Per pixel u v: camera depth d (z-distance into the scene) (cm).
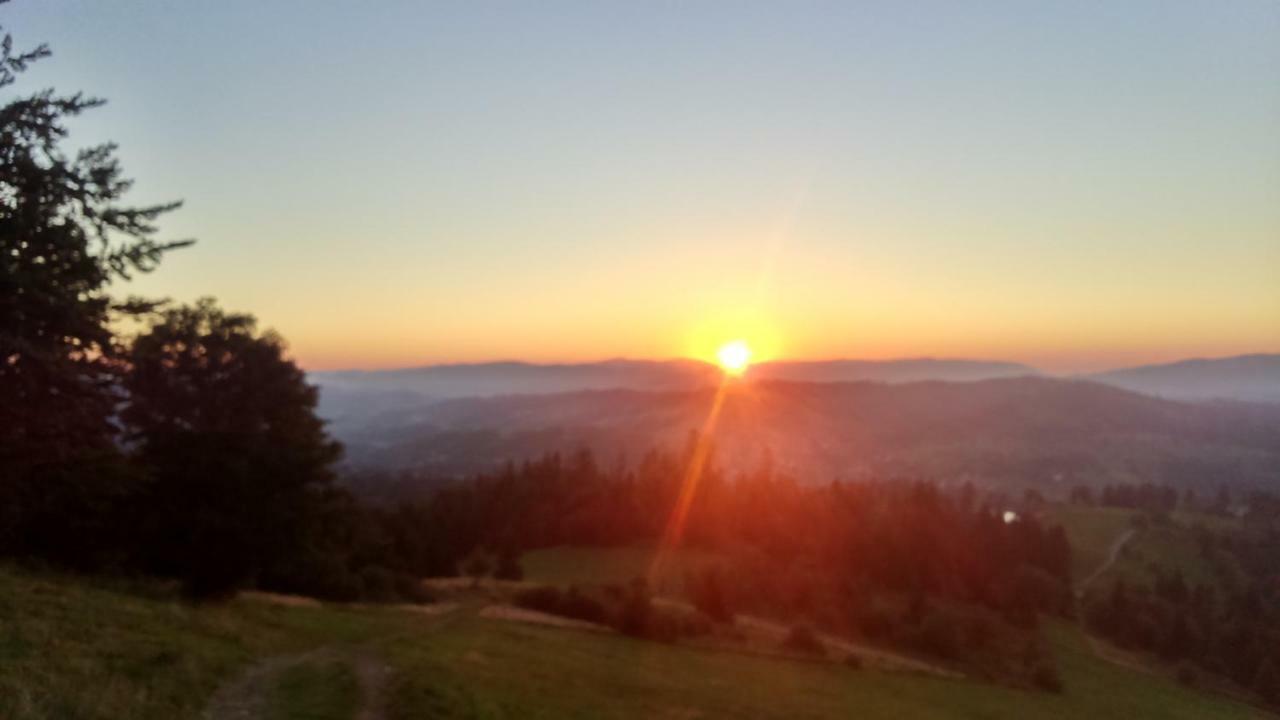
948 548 10031
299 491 3356
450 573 7912
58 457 1444
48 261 1291
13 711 1139
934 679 5969
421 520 8500
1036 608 9425
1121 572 11225
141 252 1383
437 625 4247
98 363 1430
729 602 6850
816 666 5575
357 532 5944
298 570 4556
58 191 1284
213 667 1828
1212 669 7869
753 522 10844
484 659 3186
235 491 3111
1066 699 6188
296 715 1617
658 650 5016
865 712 4116
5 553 2641
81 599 2145
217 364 3134
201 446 3042
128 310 1438
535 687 2780
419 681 2134
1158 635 8450
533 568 9069
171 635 2031
